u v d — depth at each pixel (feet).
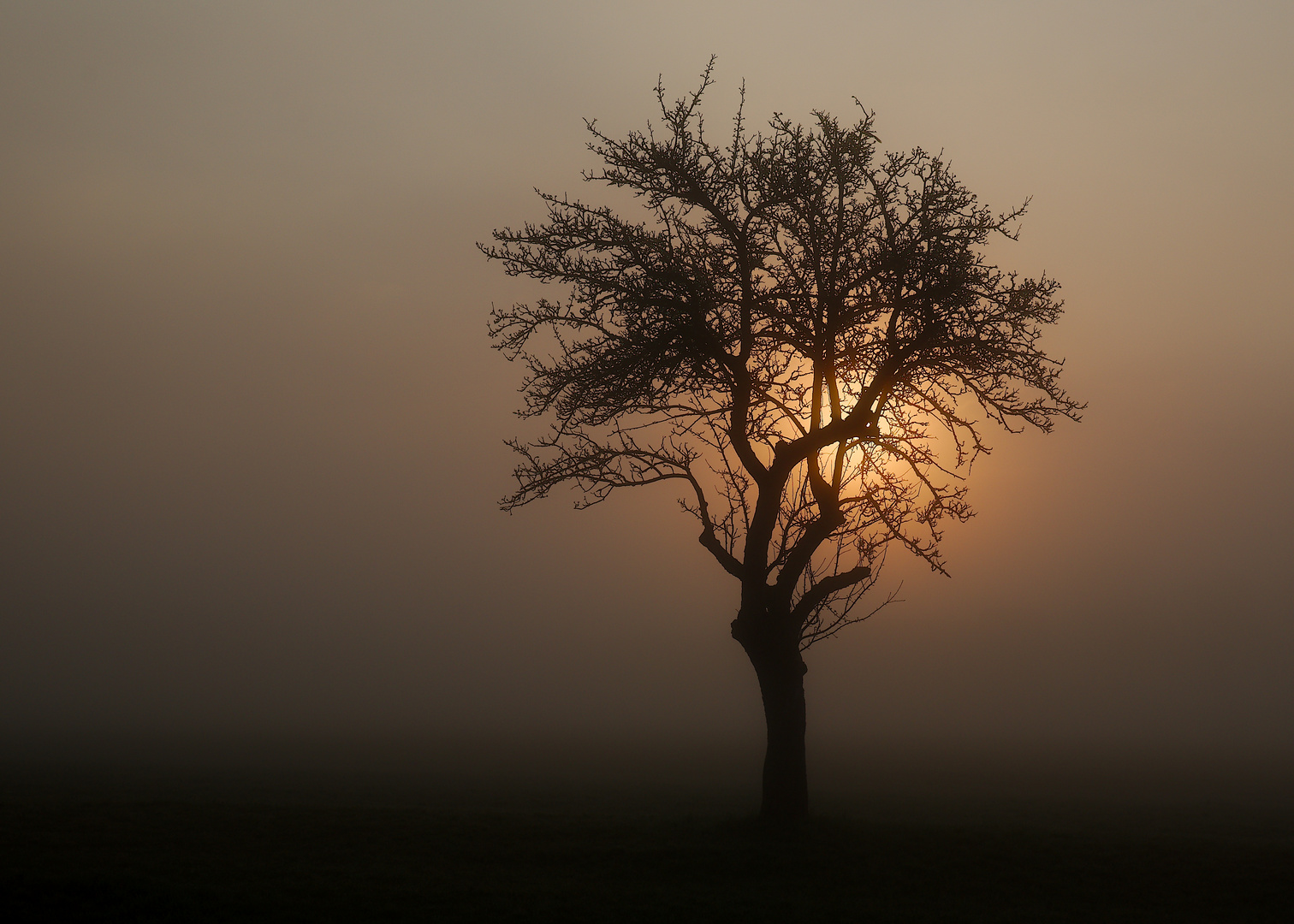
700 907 47.88
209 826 64.28
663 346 65.98
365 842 61.11
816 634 68.74
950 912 48.47
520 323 70.85
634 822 74.13
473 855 58.65
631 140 70.79
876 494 67.82
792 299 66.33
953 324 64.75
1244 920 48.88
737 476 72.02
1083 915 48.80
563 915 45.85
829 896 51.08
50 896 46.03
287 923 43.52
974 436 67.87
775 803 64.80
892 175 68.18
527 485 70.74
